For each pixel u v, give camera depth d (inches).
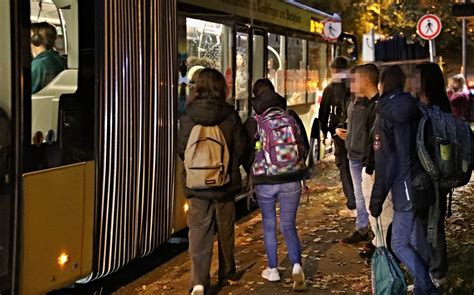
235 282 275.1
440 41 1274.6
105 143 225.0
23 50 188.7
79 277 219.1
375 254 218.5
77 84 215.6
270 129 256.1
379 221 240.1
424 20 700.0
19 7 187.0
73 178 212.5
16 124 185.8
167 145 271.0
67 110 210.4
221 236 259.6
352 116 308.3
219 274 267.9
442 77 225.1
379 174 214.5
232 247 264.2
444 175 213.3
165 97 268.1
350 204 345.4
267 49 432.8
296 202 262.1
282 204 261.6
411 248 218.8
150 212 257.9
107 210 228.8
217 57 347.9
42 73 208.4
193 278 249.3
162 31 264.5
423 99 224.1
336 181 532.4
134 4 241.6
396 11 1229.7
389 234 233.5
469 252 312.3
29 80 192.5
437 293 223.3
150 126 255.0
